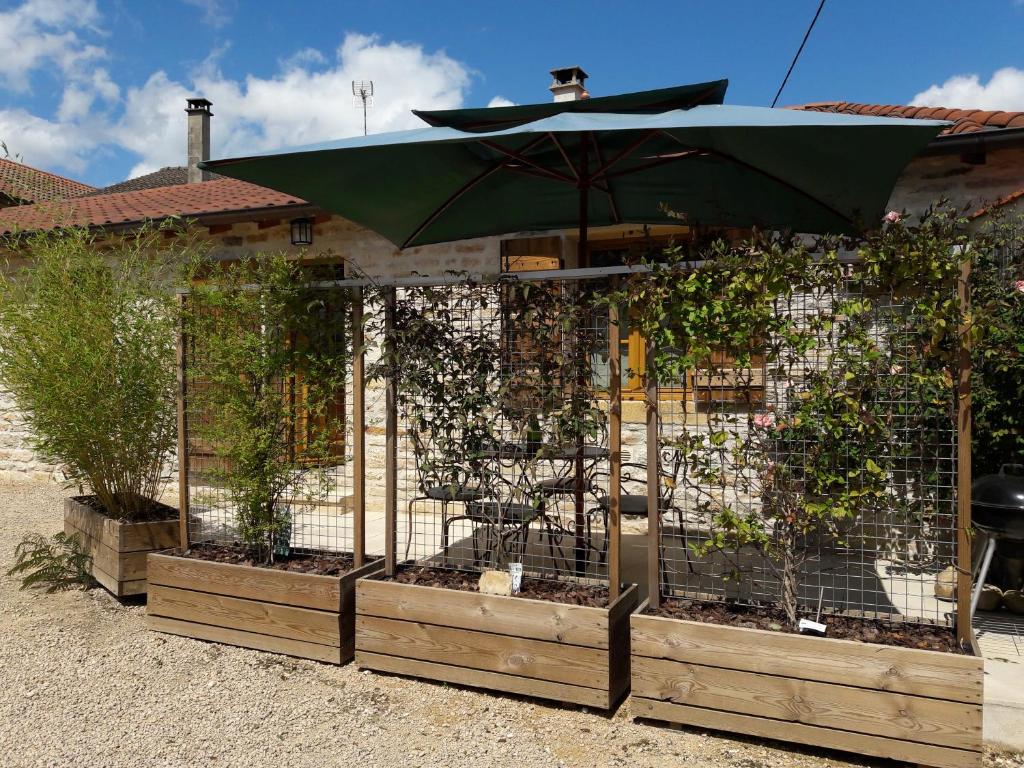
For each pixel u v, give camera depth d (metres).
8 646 4.24
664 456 3.97
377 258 7.61
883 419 3.22
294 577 4.04
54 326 4.94
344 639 3.96
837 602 3.85
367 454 7.57
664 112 3.66
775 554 3.32
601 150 4.75
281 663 3.97
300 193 4.58
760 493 3.37
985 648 3.90
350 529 6.55
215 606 4.27
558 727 3.23
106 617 4.71
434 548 5.51
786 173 3.96
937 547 3.95
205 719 3.33
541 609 3.39
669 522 4.49
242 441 4.29
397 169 4.44
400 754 3.01
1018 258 4.60
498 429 3.99
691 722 3.13
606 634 3.27
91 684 3.72
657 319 3.37
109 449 5.07
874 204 4.07
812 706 2.92
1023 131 4.96
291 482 4.41
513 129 3.21
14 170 17.62
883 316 3.21
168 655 4.10
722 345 3.31
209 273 4.82
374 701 3.50
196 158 14.66
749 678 3.02
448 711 3.40
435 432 4.10
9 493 9.01
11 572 5.20
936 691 2.74
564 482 4.49
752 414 3.35
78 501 5.80
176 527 5.03
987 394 4.64
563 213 5.78
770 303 3.25
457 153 4.48
